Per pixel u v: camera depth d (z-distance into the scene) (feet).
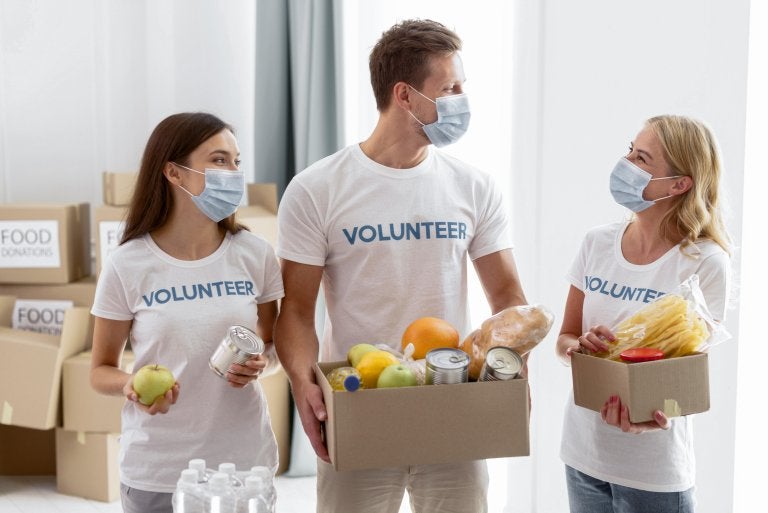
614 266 6.59
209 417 6.27
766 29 7.99
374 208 6.37
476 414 5.23
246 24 14.19
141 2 13.87
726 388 8.39
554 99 9.83
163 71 13.99
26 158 13.74
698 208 6.25
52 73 13.70
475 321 11.25
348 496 6.39
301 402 5.89
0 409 11.51
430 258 6.41
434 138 6.31
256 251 6.64
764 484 8.48
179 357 6.25
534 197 10.13
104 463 11.69
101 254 12.01
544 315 5.41
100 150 13.96
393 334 6.42
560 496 10.21
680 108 8.50
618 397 5.65
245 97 14.28
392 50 6.25
